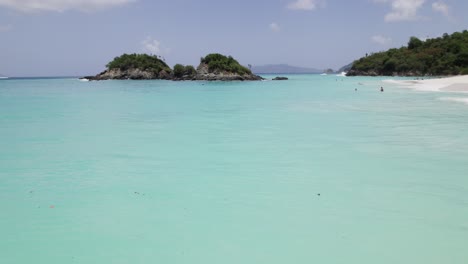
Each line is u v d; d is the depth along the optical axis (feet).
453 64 397.80
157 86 240.32
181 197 31.17
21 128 66.74
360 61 542.16
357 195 31.24
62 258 21.68
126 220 26.66
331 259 21.45
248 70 351.87
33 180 35.91
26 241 23.73
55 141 54.75
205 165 40.98
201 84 269.23
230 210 28.37
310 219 26.68
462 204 29.12
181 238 24.03
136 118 80.18
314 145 50.83
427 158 43.01
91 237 24.20
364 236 24.13
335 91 174.40
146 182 35.22
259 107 101.91
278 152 46.83
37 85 285.64
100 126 68.90
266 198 30.78
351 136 57.11
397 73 456.04
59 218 27.04
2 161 43.01
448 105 99.60
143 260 21.36
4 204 29.73
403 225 25.63
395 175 36.65
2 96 153.69
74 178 36.52
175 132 62.13
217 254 22.04
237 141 54.08
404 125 67.05
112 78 370.53
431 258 21.52
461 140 53.16
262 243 23.36
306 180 35.35
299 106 103.71
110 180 35.83
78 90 200.64
